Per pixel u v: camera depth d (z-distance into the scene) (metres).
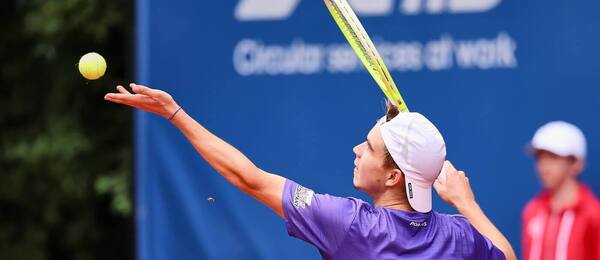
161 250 20.42
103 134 30.73
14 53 31.64
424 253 10.95
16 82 31.67
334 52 19.58
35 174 30.89
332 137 19.64
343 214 10.88
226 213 20.19
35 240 31.22
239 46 20.12
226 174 11.05
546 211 18.34
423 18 19.09
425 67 19.09
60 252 31.83
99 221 31.55
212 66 20.23
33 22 29.80
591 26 18.17
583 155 18.11
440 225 11.16
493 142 18.75
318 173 19.73
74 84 30.70
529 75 18.53
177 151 20.38
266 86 19.98
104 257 31.72
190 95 20.34
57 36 30.58
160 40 20.44
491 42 18.72
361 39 12.14
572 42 18.28
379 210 11.02
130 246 31.36
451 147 18.94
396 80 19.25
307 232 10.95
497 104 18.70
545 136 18.06
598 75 18.14
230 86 20.16
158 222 20.45
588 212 17.95
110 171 30.47
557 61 18.38
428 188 11.08
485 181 18.81
